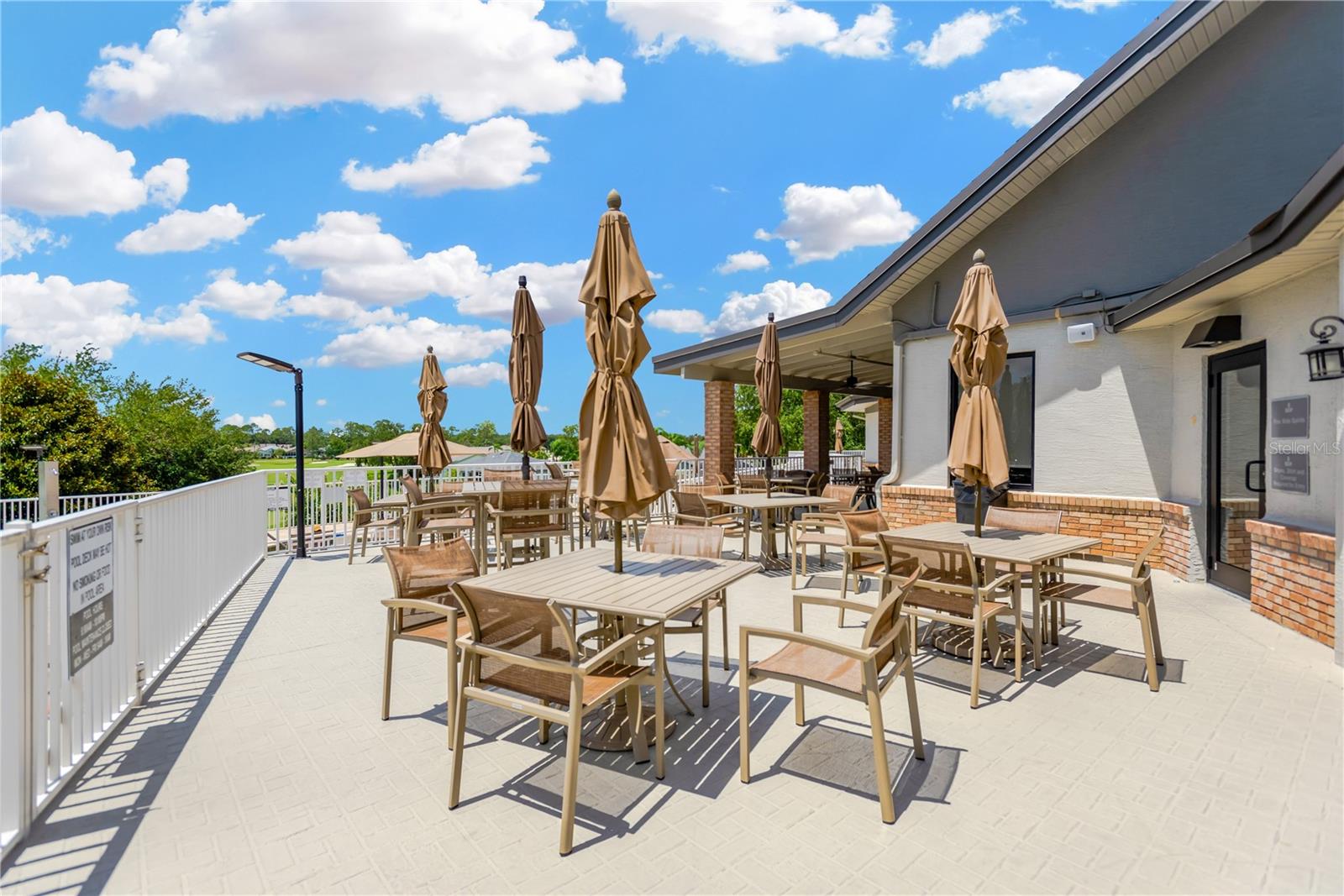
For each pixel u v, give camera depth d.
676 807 2.76
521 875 2.31
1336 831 2.54
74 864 2.36
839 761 3.16
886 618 2.84
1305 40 6.57
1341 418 4.36
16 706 2.47
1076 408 7.94
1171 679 4.20
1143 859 2.38
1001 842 2.49
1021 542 4.70
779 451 8.41
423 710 3.82
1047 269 8.25
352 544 8.71
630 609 2.86
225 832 2.57
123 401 28.20
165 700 3.96
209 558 5.76
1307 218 4.09
